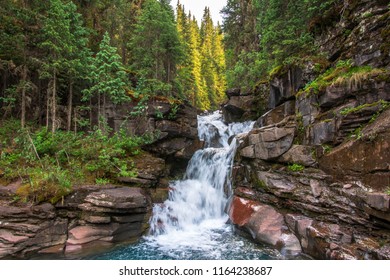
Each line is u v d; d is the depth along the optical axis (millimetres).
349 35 11312
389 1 9859
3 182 9961
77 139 14453
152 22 20172
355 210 7629
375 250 6609
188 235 11266
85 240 9406
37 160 11531
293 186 9844
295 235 9109
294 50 15320
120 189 11242
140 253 9500
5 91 13711
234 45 30422
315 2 13758
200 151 16797
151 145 15453
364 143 7633
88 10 19219
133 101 16078
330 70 11227
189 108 17344
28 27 13539
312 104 10312
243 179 12641
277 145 10828
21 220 8656
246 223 10516
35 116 15094
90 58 15180
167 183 14336
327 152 9047
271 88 15906
